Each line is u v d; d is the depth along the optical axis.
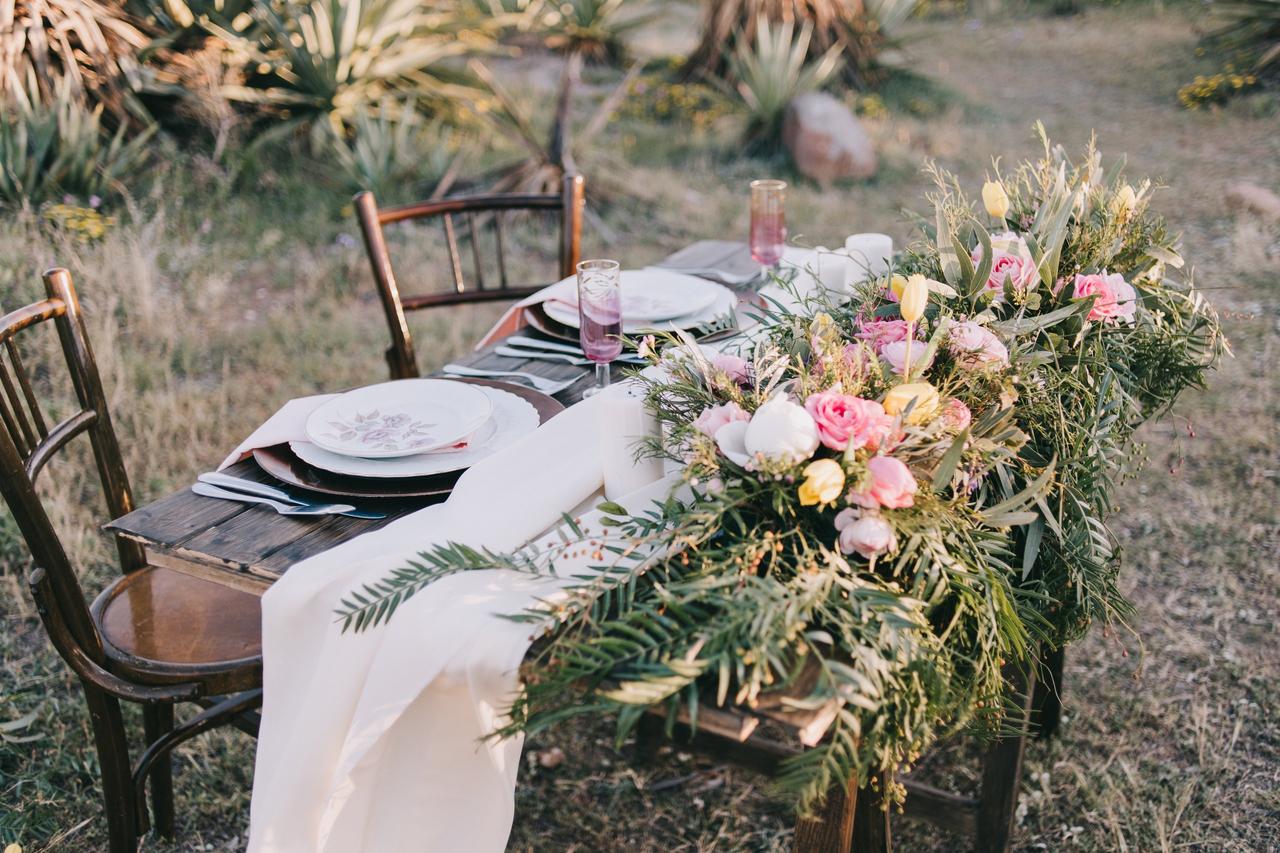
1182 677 2.62
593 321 1.82
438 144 6.17
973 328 1.43
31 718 2.40
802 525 1.27
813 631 1.15
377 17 6.28
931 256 1.71
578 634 1.17
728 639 1.10
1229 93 7.51
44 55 5.20
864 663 1.12
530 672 1.19
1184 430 3.69
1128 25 10.16
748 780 2.44
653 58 9.09
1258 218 5.40
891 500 1.19
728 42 7.96
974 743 2.47
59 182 5.12
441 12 7.16
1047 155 1.86
